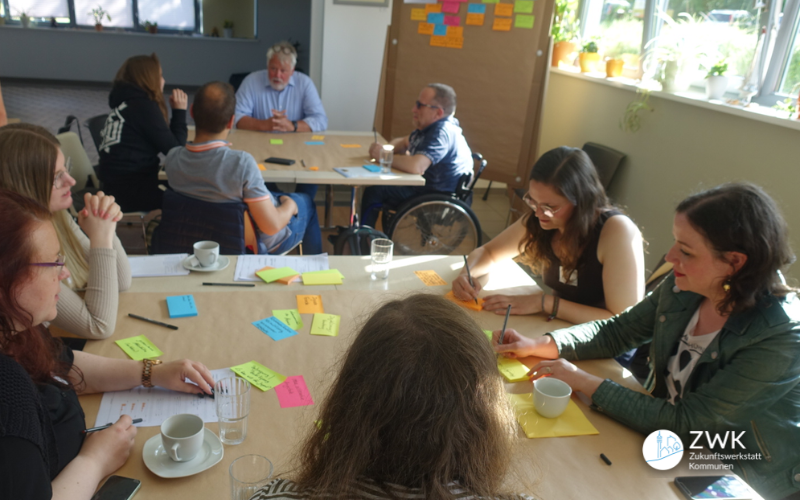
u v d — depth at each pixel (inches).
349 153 135.0
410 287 70.3
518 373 53.6
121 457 39.2
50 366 39.0
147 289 64.6
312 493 22.5
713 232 44.1
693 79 130.6
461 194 135.8
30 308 32.5
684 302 55.1
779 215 44.3
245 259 74.3
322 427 24.0
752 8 114.0
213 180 90.4
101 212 56.6
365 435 22.0
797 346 43.4
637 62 150.5
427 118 131.6
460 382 22.1
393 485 21.8
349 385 23.1
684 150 123.4
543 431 45.6
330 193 148.4
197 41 366.3
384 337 23.2
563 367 51.6
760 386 44.2
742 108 106.2
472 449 22.2
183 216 90.8
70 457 38.6
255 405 45.9
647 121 135.9
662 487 40.7
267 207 93.4
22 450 27.5
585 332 59.2
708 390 46.2
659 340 56.6
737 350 46.1
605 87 153.8
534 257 74.4
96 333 53.7
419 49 172.2
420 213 132.6
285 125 150.0
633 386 54.5
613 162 145.7
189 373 47.2
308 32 377.4
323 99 206.8
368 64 203.5
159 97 122.0
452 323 23.7
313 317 60.6
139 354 52.0
